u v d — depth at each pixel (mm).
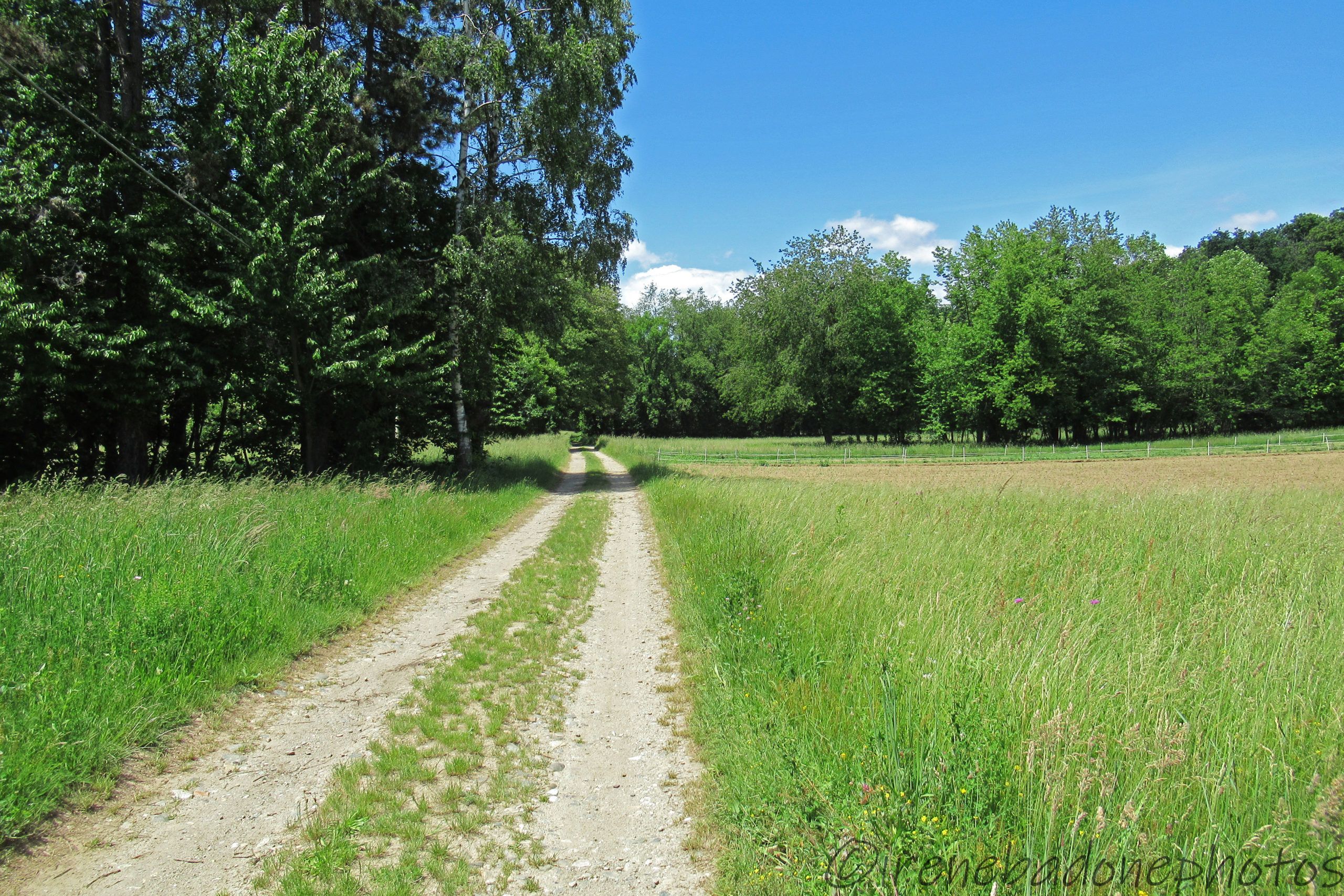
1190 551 8305
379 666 6320
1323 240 67750
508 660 6445
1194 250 83562
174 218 15883
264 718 5117
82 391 14758
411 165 21219
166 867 3367
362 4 19250
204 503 9023
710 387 89812
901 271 61844
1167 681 4172
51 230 13969
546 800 4070
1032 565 7488
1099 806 2906
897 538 8867
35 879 3225
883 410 58562
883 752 3615
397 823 3783
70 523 7504
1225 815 2957
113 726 4445
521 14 20859
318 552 8273
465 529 12875
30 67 14094
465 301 20750
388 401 20016
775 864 3334
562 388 61312
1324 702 3943
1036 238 52531
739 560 8711
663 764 4539
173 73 17281
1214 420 55594
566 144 21281
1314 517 10828
